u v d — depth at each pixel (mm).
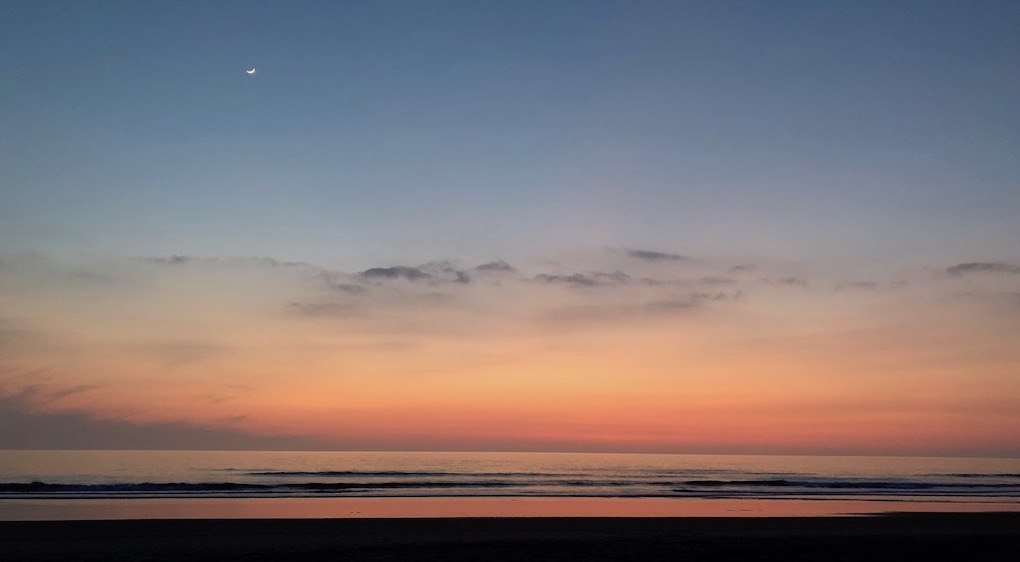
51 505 28641
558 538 20047
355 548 18125
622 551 18062
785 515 28750
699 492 42688
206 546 18203
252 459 92938
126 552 17281
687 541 19672
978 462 125625
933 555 17938
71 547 17844
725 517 26109
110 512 26375
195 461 81562
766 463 110438
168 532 20250
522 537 20188
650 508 31453
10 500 30641
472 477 60031
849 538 20375
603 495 39094
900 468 92750
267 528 21219
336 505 30844
